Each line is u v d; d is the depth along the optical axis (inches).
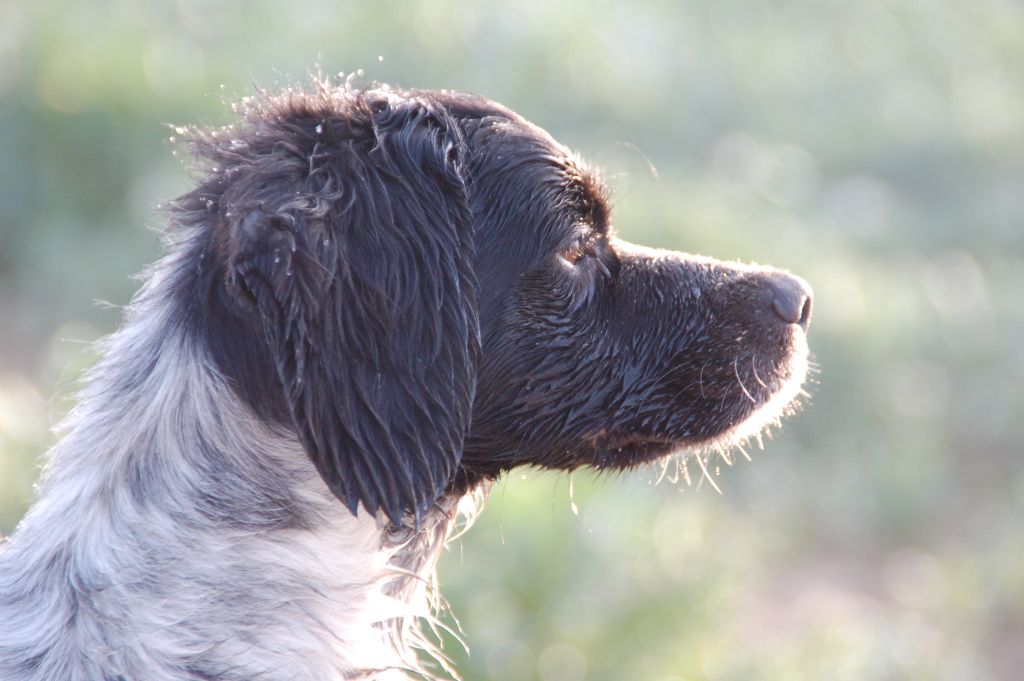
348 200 197.9
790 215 722.2
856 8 1056.8
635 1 909.8
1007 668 476.1
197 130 240.7
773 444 562.9
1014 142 919.7
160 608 188.7
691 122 794.8
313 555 200.5
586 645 358.0
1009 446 597.3
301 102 214.1
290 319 183.8
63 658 186.4
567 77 744.3
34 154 608.4
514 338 223.0
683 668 370.6
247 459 197.3
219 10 725.9
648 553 387.2
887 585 515.2
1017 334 657.0
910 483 557.0
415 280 198.1
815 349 589.9
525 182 221.3
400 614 216.4
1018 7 1151.6
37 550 196.1
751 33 976.3
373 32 722.8
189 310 200.8
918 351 628.7
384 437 191.0
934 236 779.4
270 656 192.9
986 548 537.0
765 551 508.7
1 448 396.8
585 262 232.4
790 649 431.5
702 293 240.8
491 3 776.9
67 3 698.8
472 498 253.8
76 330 522.6
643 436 240.5
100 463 197.9
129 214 589.6
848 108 922.7
